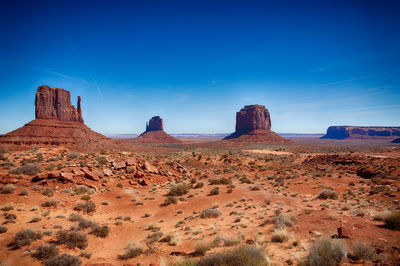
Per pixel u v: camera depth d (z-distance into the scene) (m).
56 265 7.61
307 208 14.77
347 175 34.53
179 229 13.14
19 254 8.52
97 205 17.88
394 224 9.77
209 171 42.38
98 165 26.28
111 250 10.38
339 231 9.11
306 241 8.74
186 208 18.61
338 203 17.16
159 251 9.77
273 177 34.25
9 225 11.01
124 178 25.84
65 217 13.54
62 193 18.02
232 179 33.56
